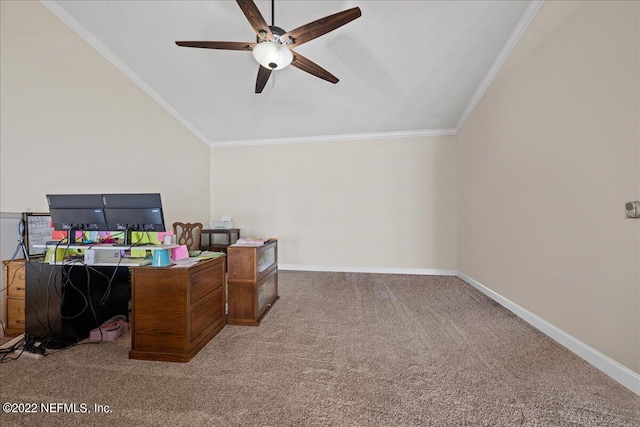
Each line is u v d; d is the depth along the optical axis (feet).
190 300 5.89
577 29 5.69
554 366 5.46
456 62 9.20
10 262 6.80
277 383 4.99
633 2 4.53
